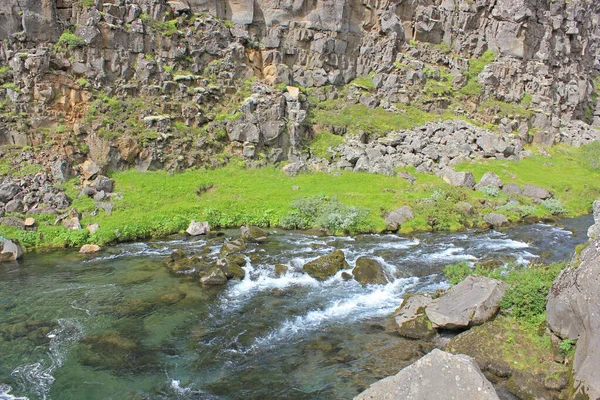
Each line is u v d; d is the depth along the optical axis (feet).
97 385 36.91
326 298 54.19
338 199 94.43
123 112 101.40
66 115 97.76
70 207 81.10
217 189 96.63
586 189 116.06
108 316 49.26
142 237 79.36
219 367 39.81
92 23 102.17
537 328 40.60
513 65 166.40
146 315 49.65
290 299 54.03
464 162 122.42
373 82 148.87
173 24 115.24
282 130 112.47
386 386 30.25
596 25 239.30
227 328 46.85
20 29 97.45
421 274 61.26
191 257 68.03
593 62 229.04
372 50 152.25
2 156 86.12
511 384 35.37
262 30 136.56
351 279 59.77
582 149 151.33
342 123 128.26
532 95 167.43
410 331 44.78
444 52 164.25
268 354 41.91
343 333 45.68
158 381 37.63
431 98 147.74
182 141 102.53
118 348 42.60
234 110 111.96
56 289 56.59
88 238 75.15
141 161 97.55
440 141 127.34
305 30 141.38
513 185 108.88
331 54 145.18
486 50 172.76
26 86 94.22
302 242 76.64
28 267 64.75
